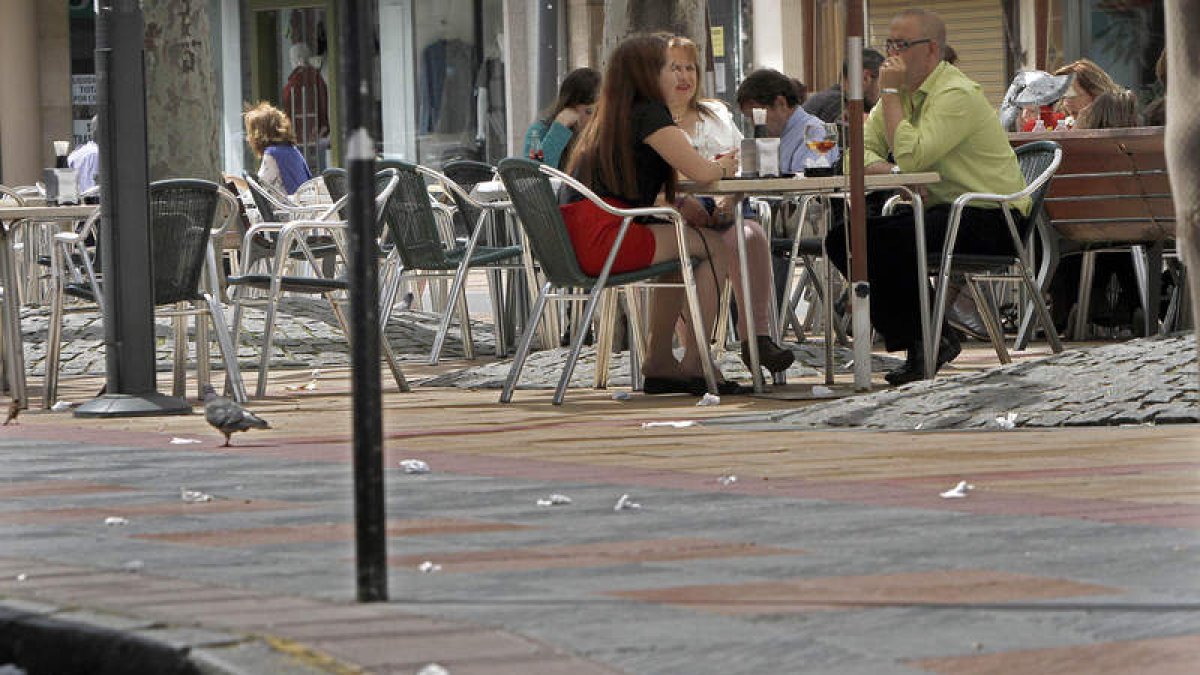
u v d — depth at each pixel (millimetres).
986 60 60312
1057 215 27578
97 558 10578
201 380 25172
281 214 36344
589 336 28156
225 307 32406
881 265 23109
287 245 25031
